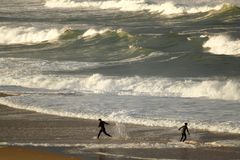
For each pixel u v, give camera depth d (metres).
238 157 88.19
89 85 145.50
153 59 173.75
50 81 150.25
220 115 112.19
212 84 134.00
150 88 138.38
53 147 96.25
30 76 157.12
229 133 100.88
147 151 92.31
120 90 139.25
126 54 184.62
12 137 103.19
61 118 115.69
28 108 124.88
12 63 179.00
